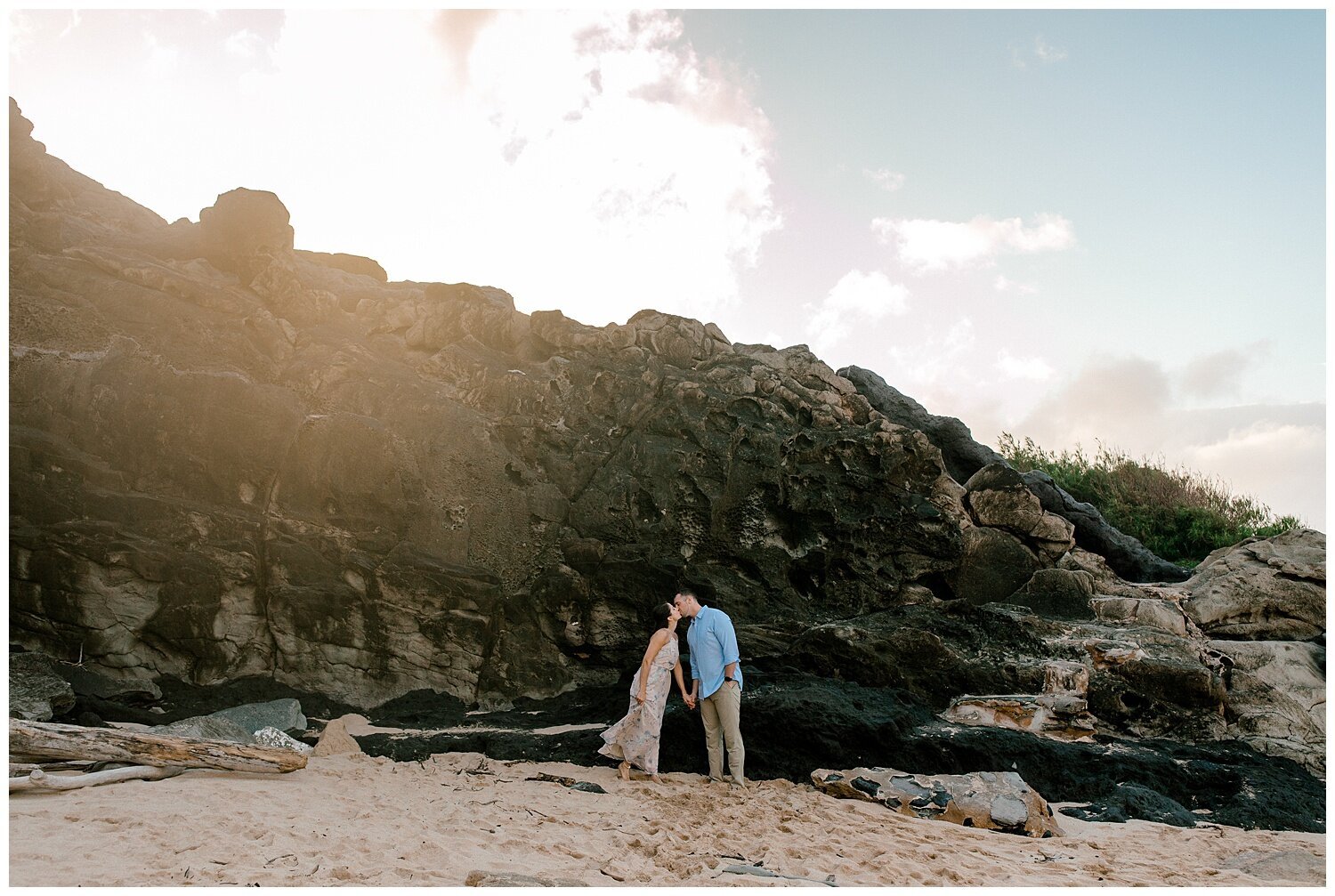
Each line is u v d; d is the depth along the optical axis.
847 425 11.67
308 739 8.89
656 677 8.06
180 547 9.60
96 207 12.21
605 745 8.34
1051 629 10.03
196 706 9.19
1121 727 9.05
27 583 9.14
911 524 10.91
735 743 7.83
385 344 11.68
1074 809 7.48
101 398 9.88
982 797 7.03
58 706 8.05
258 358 10.79
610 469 10.81
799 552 10.69
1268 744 8.84
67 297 10.35
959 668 9.34
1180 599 10.80
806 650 9.60
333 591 9.84
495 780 7.61
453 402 10.98
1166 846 6.57
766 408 11.36
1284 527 15.00
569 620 10.23
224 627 9.60
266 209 11.72
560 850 5.63
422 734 8.97
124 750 6.57
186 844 5.11
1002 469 11.66
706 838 6.08
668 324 12.20
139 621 9.33
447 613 10.02
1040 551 11.48
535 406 11.16
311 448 10.19
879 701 8.92
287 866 4.90
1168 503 15.95
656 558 10.40
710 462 10.73
